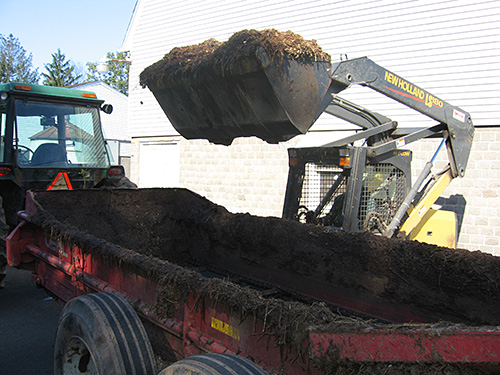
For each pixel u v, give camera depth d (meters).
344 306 3.65
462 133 5.66
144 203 5.28
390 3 8.43
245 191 10.47
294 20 9.67
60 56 56.84
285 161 9.80
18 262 4.18
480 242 7.64
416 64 8.19
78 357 2.74
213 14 11.23
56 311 5.03
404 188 5.37
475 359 1.62
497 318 2.82
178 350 2.59
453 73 7.87
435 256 3.13
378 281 3.44
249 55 3.29
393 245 3.35
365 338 1.69
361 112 6.08
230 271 4.70
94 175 6.33
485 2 7.56
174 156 12.20
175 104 4.17
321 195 5.32
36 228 4.24
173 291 2.51
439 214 5.65
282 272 4.15
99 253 3.13
